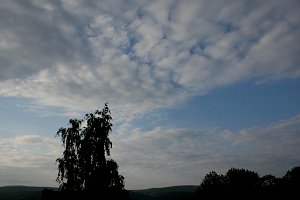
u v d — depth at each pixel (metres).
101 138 38.38
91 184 36.28
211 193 86.12
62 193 35.56
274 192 80.75
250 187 84.12
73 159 38.00
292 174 83.00
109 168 37.03
